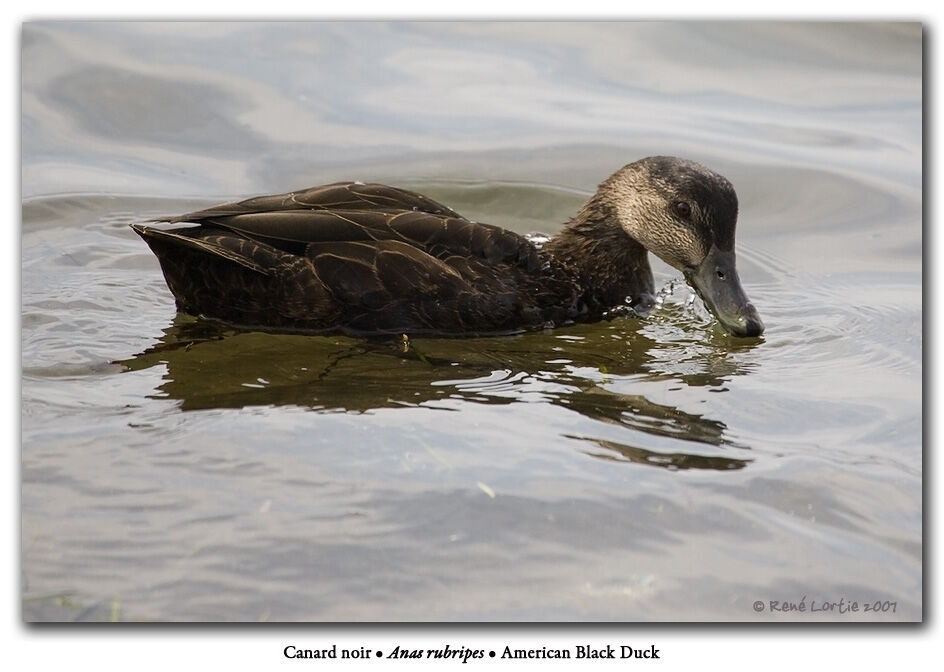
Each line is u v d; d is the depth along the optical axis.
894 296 15.35
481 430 11.33
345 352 13.22
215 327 13.80
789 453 11.12
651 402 12.15
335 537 9.63
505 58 21.83
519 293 13.97
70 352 12.97
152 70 20.44
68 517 9.80
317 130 19.23
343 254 13.31
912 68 21.47
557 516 9.98
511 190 17.95
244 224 13.30
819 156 18.88
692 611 8.96
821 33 22.47
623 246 14.99
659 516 10.02
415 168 18.33
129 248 16.14
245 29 22.12
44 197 17.23
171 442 10.95
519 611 8.91
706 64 21.80
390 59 21.55
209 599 8.91
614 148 18.92
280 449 10.87
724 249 14.39
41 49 20.72
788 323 14.59
